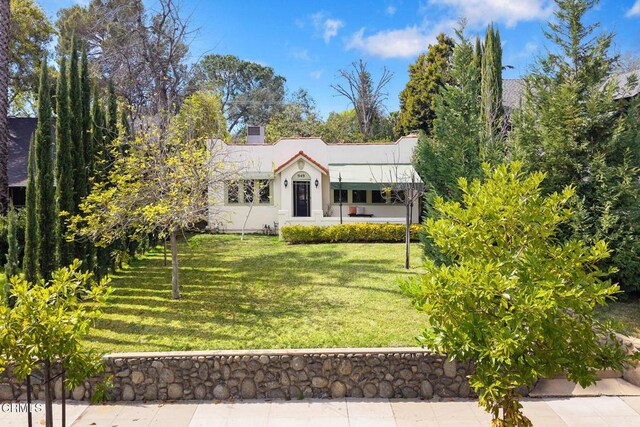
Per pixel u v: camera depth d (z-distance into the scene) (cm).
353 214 3619
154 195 1781
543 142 1653
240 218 3641
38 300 723
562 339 683
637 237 1465
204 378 1131
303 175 3550
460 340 704
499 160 1677
